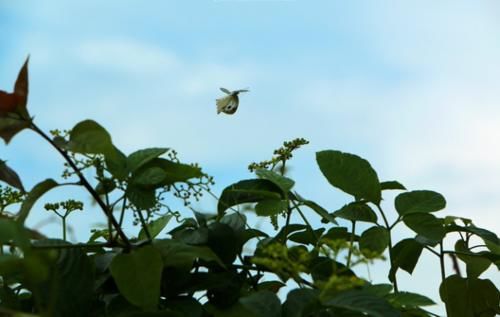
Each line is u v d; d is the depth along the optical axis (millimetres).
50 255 3607
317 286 3752
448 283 3998
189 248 3773
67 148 3732
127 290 3727
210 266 3842
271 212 3947
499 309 4004
